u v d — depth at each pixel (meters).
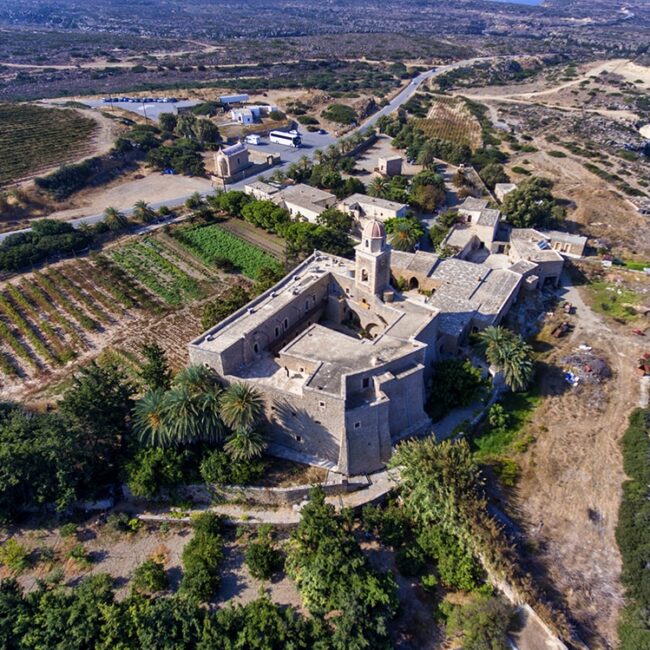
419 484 51.34
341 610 43.41
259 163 154.62
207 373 58.88
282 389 57.56
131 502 57.50
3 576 50.19
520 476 59.06
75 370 76.38
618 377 73.69
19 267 102.25
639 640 42.88
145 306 91.19
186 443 57.53
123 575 50.34
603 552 51.44
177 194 139.12
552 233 107.25
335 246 97.50
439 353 72.56
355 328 75.69
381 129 186.00
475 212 108.19
